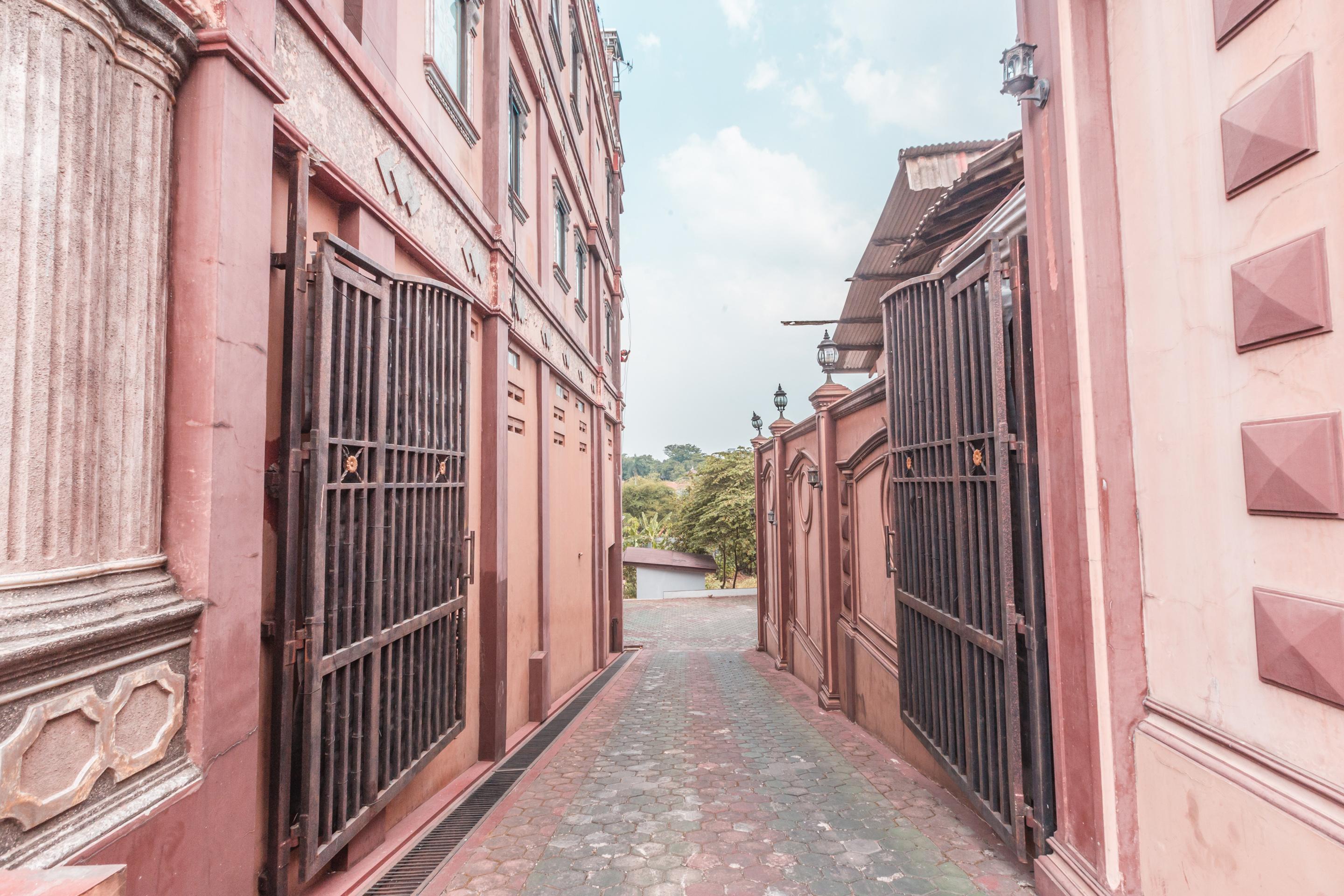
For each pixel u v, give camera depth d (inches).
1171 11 87.7
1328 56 65.4
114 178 72.6
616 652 539.2
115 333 72.6
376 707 120.9
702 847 129.2
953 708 144.9
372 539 122.4
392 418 132.8
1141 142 94.3
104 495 71.2
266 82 91.3
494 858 127.0
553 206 329.4
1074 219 102.6
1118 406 98.4
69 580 65.3
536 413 281.6
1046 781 112.3
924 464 159.9
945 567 149.0
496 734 202.2
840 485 272.4
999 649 122.2
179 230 82.3
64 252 65.6
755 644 620.7
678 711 280.8
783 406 437.1
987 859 121.6
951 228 221.6
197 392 81.4
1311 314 66.8
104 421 71.2
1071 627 104.6
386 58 145.6
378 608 121.6
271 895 95.3
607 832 138.3
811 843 129.6
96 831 64.9
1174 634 89.3
